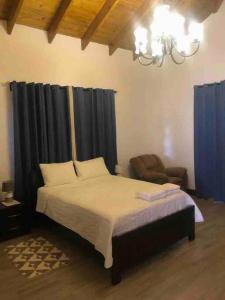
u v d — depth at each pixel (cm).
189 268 278
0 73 403
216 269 274
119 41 511
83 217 297
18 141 408
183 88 542
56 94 448
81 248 335
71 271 281
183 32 273
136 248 272
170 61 559
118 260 256
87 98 493
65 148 464
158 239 295
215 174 496
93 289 249
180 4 453
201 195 520
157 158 577
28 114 421
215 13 478
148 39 297
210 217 417
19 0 362
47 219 405
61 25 442
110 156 524
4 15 395
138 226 280
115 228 259
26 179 419
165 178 488
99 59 518
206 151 504
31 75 432
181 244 331
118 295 239
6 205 368
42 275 275
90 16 442
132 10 451
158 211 302
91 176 448
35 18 415
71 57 478
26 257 314
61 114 457
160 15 265
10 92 412
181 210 327
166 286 249
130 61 572
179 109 554
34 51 434
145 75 605
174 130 569
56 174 411
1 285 260
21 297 241
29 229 386
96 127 509
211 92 488
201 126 507
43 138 433
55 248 336
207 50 495
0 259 311
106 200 314
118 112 557
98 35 491
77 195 343
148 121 615
